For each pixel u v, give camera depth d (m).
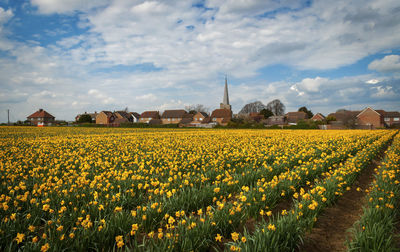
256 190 6.49
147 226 5.13
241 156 12.09
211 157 11.83
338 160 12.26
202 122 96.69
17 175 8.00
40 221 5.36
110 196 6.25
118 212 5.18
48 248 3.77
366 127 60.31
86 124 78.38
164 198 5.89
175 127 69.69
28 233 4.50
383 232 4.54
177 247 4.19
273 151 13.41
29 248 3.88
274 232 4.34
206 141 20.88
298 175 8.23
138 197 6.64
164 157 11.73
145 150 15.54
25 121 93.81
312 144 18.33
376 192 6.77
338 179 7.86
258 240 4.10
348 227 5.79
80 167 9.42
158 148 16.19
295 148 15.48
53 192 6.23
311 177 9.18
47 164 10.54
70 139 23.91
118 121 107.19
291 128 60.03
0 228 4.36
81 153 13.96
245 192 6.70
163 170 9.65
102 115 103.88
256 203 5.93
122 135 31.36
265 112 109.94
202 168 9.66
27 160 10.81
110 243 4.51
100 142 20.95
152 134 33.59
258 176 8.28
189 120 101.06
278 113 121.50
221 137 26.91
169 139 23.72
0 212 5.21
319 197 6.31
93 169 9.34
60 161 11.05
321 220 6.11
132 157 12.51
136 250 4.06
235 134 33.06
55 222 4.66
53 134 33.69
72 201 5.94
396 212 5.90
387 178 8.04
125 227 4.80
